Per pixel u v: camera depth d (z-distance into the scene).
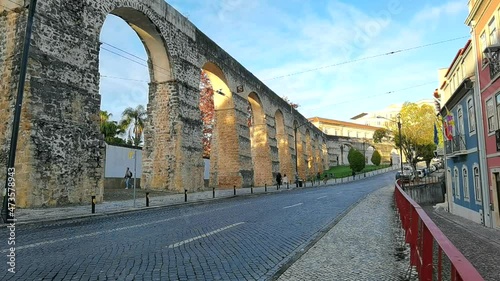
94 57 18.02
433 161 76.88
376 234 9.09
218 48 32.50
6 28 15.43
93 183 17.17
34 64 14.82
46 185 14.84
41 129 14.80
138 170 30.94
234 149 34.66
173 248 7.42
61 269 5.70
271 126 45.25
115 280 5.19
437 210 28.09
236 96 35.56
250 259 6.66
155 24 23.28
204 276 5.52
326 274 5.59
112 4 19.61
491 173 17.31
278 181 35.31
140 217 13.02
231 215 13.51
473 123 19.91
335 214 13.80
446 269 2.90
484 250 11.88
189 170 25.59
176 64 25.44
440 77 31.98
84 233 9.23
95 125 17.66
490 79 16.80
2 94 15.02
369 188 33.81
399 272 5.66
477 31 18.61
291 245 8.06
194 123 27.03
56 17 16.03
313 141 69.50
